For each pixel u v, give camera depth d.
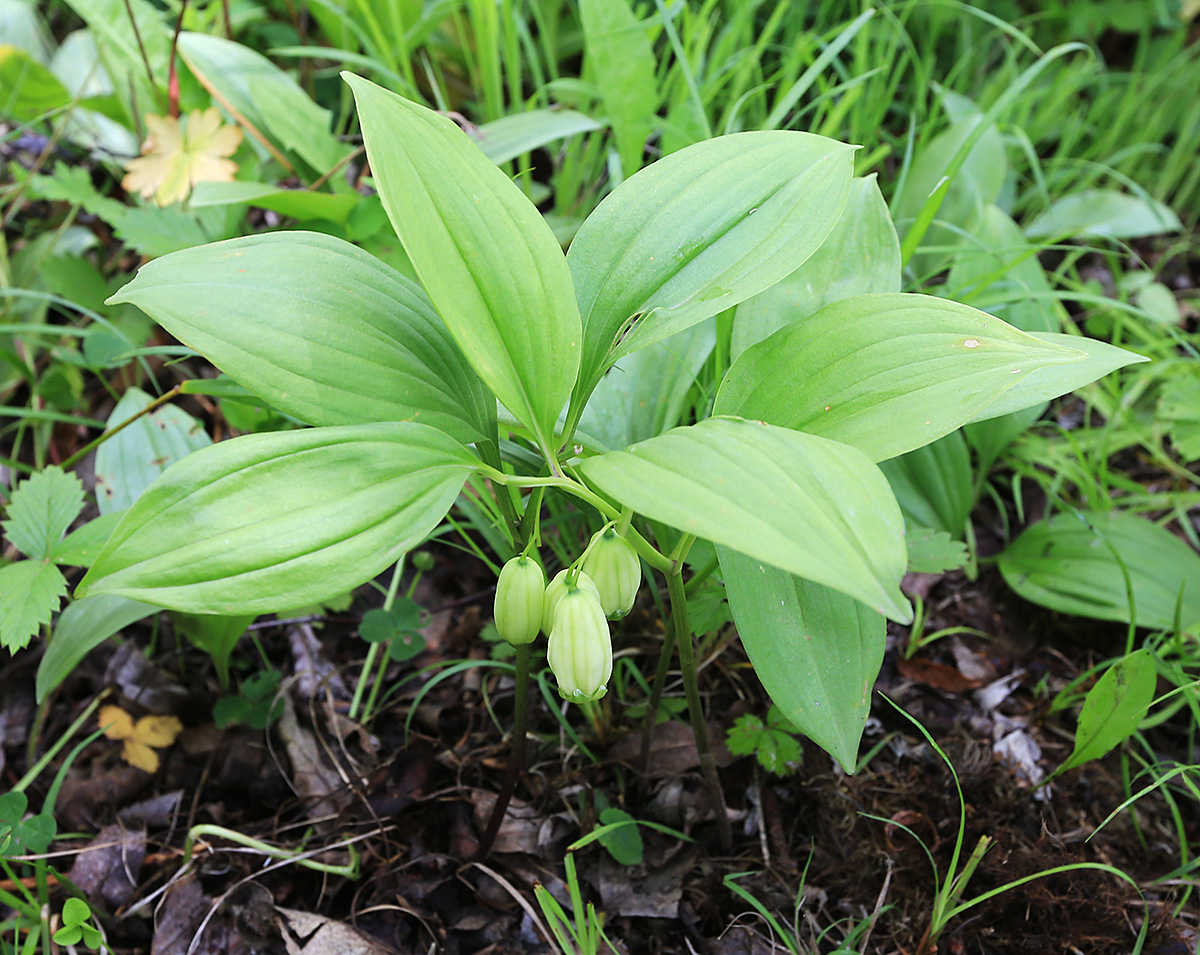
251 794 0.41
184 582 0.25
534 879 0.38
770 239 0.29
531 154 0.63
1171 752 0.43
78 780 0.41
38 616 0.37
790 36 0.66
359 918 0.38
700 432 0.26
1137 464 0.56
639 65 0.45
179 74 0.54
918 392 0.27
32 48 0.67
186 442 0.43
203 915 0.38
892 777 0.41
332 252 0.29
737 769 0.41
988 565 0.51
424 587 0.48
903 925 0.37
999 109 0.47
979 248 0.52
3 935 0.37
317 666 0.44
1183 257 0.70
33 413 0.43
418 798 0.40
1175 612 0.43
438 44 0.65
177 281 0.27
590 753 0.40
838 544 0.24
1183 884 0.39
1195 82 0.74
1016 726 0.44
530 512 0.30
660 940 0.37
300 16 0.63
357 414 0.28
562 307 0.28
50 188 0.49
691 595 0.37
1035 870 0.38
